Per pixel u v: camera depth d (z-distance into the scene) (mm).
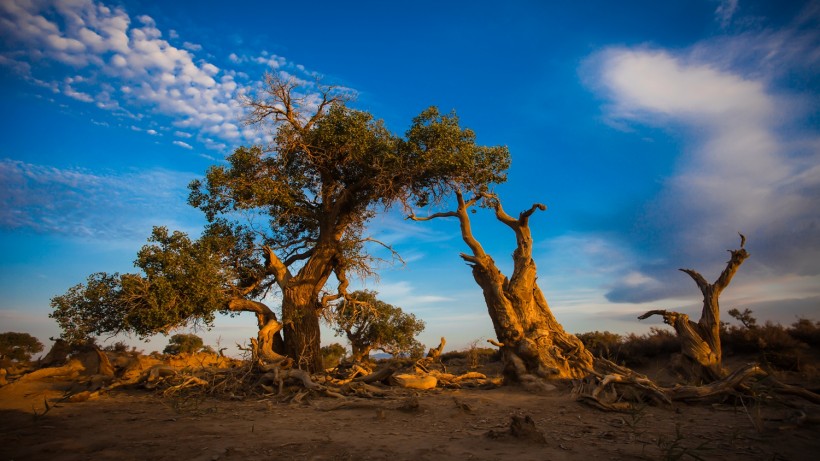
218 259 18281
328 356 32094
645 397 9562
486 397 11211
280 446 5879
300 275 19531
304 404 10641
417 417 8422
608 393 9758
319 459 5246
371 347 24500
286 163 20141
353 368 15898
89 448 5824
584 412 8805
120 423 7855
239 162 19469
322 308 20469
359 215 21312
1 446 5969
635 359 23656
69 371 15812
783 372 16719
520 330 14711
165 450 5680
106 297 15609
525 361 14148
